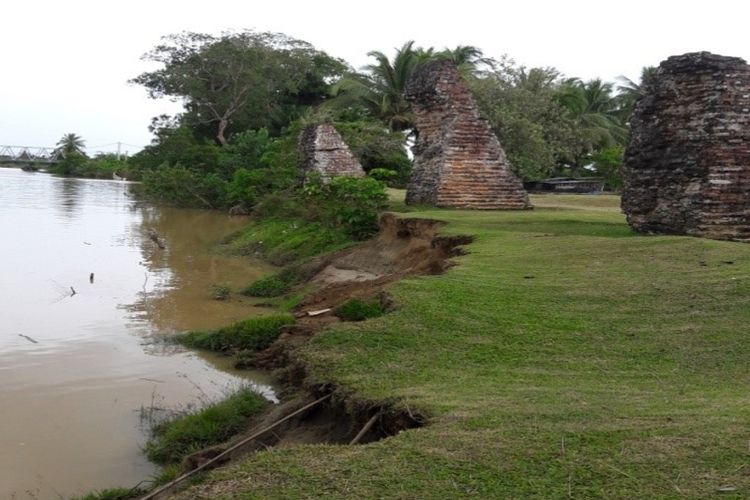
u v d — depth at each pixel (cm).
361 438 576
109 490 631
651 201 1332
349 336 780
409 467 436
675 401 551
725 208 1223
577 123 4200
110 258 2152
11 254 2130
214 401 862
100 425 803
